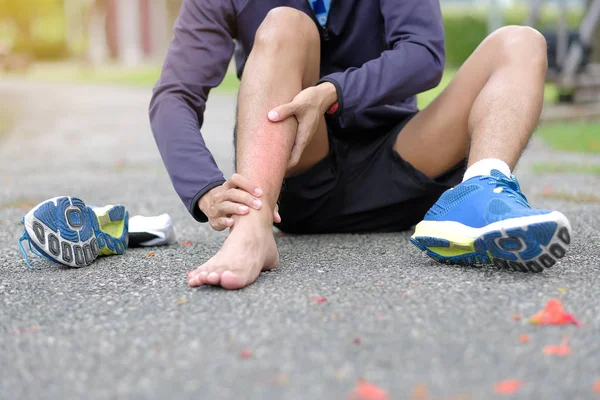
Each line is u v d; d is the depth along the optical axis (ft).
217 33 6.49
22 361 3.99
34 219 5.86
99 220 6.47
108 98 42.78
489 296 4.85
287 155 5.59
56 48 113.39
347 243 6.98
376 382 3.53
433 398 3.35
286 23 5.85
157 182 13.38
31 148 20.95
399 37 6.39
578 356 3.81
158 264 6.25
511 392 3.38
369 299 4.85
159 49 98.58
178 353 3.99
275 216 5.60
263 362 3.81
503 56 6.12
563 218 4.93
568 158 16.35
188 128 6.05
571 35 27.73
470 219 5.47
